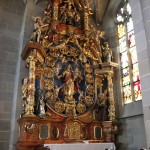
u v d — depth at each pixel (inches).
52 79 402.9
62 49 428.1
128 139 399.5
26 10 447.2
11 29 436.8
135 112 393.7
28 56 388.8
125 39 473.7
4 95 387.9
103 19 544.1
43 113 356.5
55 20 424.8
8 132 370.9
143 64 337.7
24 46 415.5
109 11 536.4
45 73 399.2
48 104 381.1
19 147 323.6
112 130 400.2
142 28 354.3
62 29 443.2
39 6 467.5
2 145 359.9
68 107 394.9
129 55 452.1
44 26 414.6
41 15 462.0
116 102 447.2
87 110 415.2
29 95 352.8
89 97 426.9
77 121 387.2
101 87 442.3
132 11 385.7
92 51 459.5
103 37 503.5
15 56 422.0
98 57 458.0
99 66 447.2
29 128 335.0
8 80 400.2
